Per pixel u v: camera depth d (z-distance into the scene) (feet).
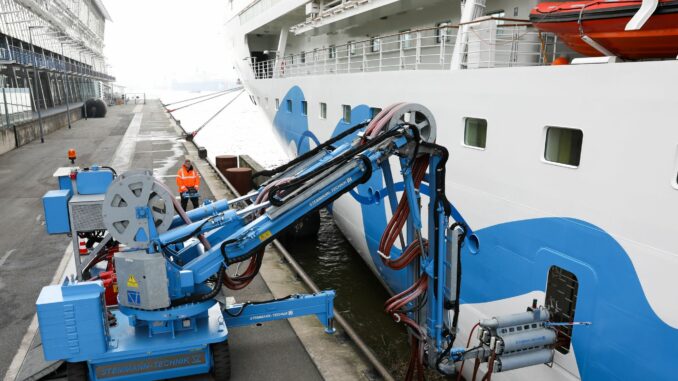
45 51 132.77
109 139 90.33
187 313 15.53
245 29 66.18
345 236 41.24
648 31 16.03
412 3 32.73
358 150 15.07
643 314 14.69
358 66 45.14
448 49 32.71
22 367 17.75
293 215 15.71
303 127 44.32
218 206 17.66
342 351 19.26
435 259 15.34
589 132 15.96
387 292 34.47
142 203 14.80
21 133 83.05
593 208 16.06
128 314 15.70
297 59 62.18
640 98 14.32
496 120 19.83
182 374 16.46
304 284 25.95
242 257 15.66
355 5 36.70
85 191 20.61
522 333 15.70
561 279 17.60
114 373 15.70
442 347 15.83
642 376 14.82
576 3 18.20
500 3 26.53
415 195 15.53
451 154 22.88
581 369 16.60
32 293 24.68
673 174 13.74
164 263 14.93
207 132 173.78
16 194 46.75
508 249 19.81
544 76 17.38
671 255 13.89
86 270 20.84
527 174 18.61
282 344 19.89
